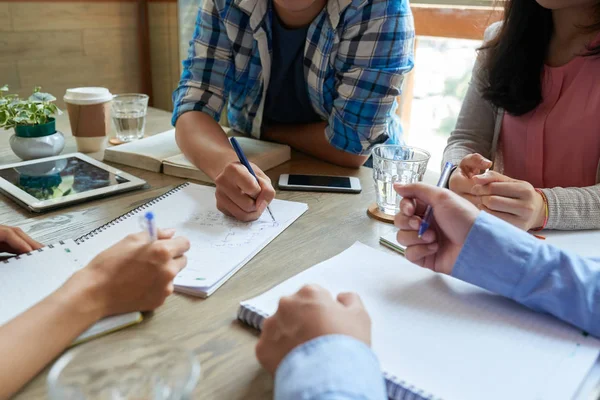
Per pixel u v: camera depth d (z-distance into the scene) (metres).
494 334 0.54
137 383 0.41
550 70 1.08
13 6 2.33
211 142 1.08
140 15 2.79
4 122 1.11
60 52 2.54
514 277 0.59
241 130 1.43
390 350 0.51
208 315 0.59
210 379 0.49
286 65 1.29
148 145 1.20
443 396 0.45
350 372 0.41
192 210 0.88
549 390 0.46
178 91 1.27
